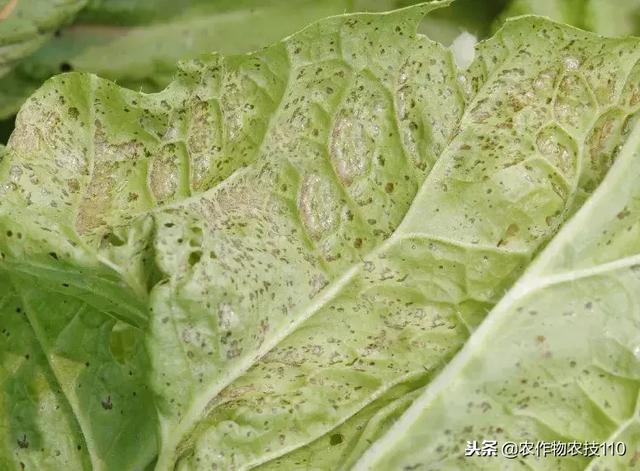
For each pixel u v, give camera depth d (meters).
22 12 0.57
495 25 0.59
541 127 0.52
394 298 0.52
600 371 0.51
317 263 0.51
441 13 0.59
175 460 0.50
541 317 0.51
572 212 0.52
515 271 0.52
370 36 0.52
